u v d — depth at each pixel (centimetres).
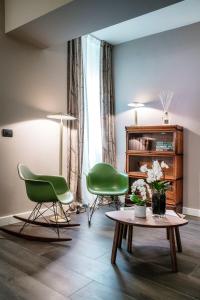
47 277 207
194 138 406
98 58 464
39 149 370
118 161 487
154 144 432
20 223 340
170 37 429
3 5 325
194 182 407
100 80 462
